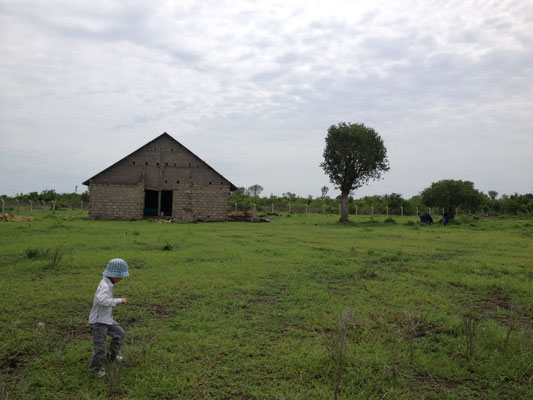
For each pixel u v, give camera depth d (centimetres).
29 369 482
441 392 444
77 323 652
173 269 1114
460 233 2550
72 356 509
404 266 1227
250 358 523
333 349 515
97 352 462
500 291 924
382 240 2053
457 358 531
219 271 1092
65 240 1733
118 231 2289
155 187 3806
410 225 3378
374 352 546
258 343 573
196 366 496
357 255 1454
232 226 3117
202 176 3906
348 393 433
